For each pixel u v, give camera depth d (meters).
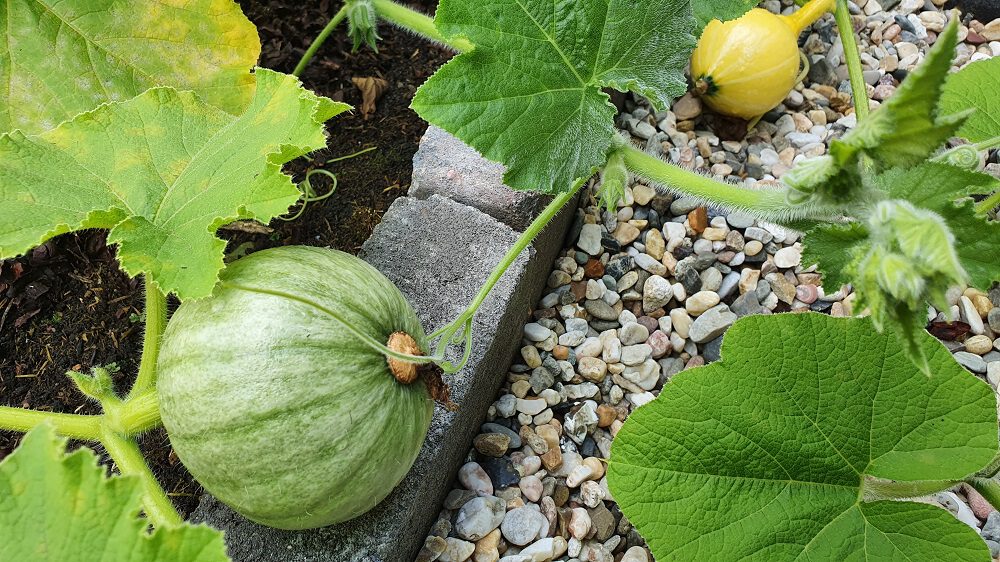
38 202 0.58
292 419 0.54
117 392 0.76
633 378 0.85
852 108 1.04
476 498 0.77
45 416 0.60
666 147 0.99
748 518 0.63
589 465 0.81
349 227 0.85
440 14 0.60
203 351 0.54
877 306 0.47
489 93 0.61
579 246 0.91
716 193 0.65
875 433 0.65
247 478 0.55
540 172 0.63
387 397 0.57
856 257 0.50
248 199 0.57
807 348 0.65
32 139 0.61
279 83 0.62
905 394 0.65
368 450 0.56
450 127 0.60
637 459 0.65
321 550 0.63
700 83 0.95
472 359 0.71
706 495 0.64
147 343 0.62
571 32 0.63
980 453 0.63
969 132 0.79
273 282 0.56
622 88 0.64
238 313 0.55
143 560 0.46
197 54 0.74
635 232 0.92
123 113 0.63
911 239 0.46
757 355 0.65
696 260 0.91
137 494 0.48
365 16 0.82
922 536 0.62
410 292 0.74
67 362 0.77
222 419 0.54
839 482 0.65
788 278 0.92
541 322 0.87
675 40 0.65
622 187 0.66
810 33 1.08
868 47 1.09
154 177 0.61
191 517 0.64
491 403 0.83
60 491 0.47
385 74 0.96
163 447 0.74
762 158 1.00
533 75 0.62
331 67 0.95
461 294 0.74
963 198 0.54
